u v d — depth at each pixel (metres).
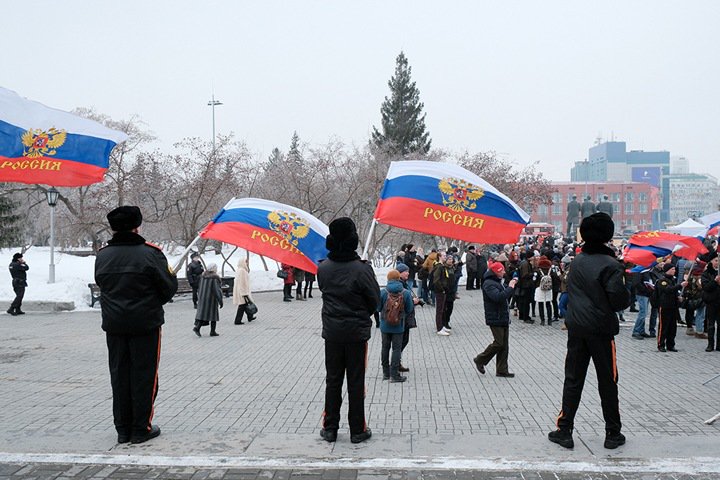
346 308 6.01
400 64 56.25
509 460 5.62
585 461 5.59
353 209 33.03
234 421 7.08
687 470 5.39
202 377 9.58
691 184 184.25
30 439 6.26
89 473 5.33
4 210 26.34
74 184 6.60
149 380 6.16
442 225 8.88
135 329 5.96
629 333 14.47
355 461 5.61
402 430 6.73
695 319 14.27
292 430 6.71
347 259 6.05
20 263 17.72
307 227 8.77
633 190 107.69
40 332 14.35
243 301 15.99
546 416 7.31
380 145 45.34
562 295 16.02
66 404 7.79
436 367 10.54
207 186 26.23
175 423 6.99
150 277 6.01
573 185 108.00
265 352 11.90
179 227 29.98
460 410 7.62
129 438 6.17
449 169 9.07
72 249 50.31
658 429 6.69
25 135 6.52
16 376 9.53
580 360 5.96
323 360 11.05
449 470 5.40
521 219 8.97
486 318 9.71
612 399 5.90
